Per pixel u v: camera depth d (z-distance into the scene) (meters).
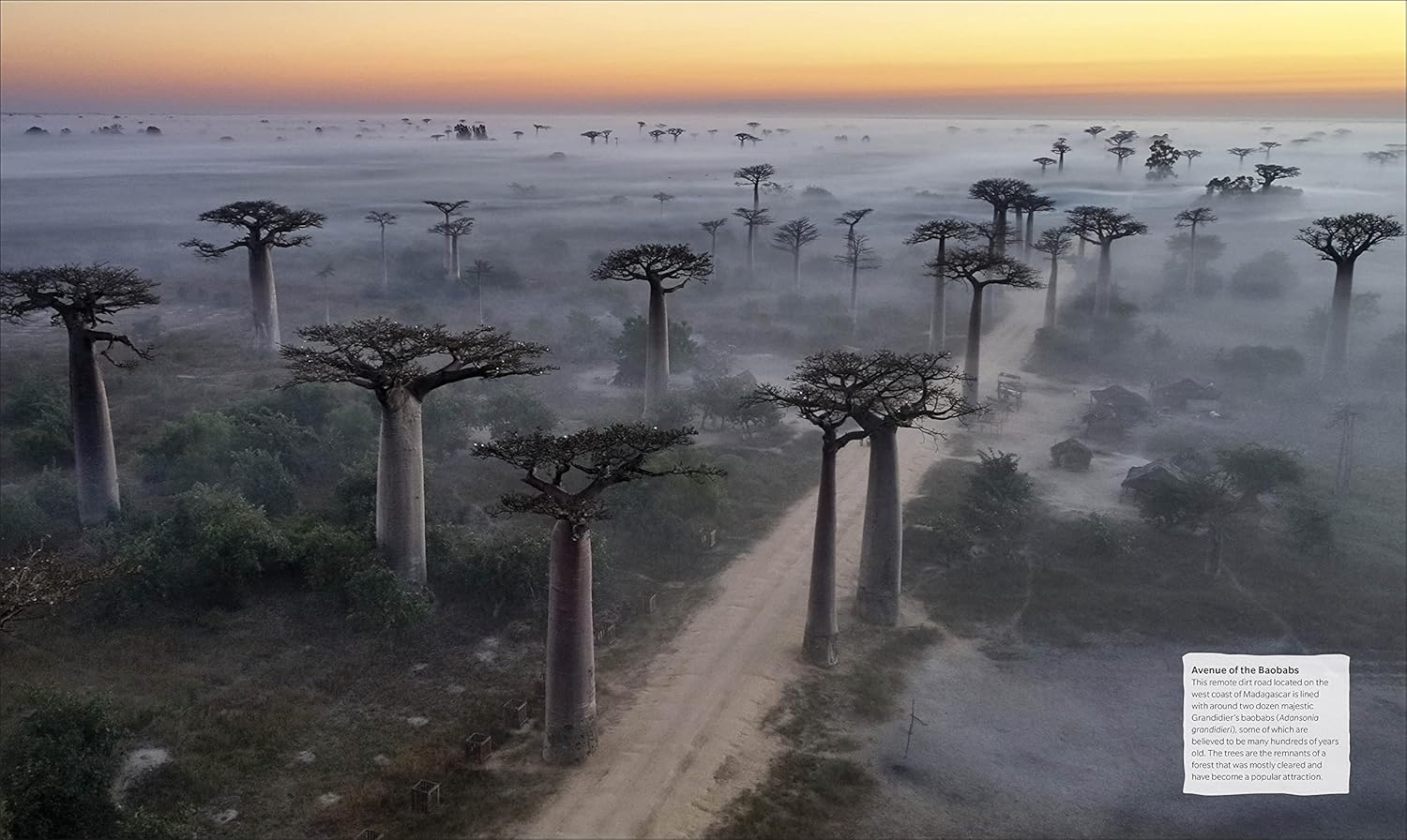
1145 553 36.94
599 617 31.73
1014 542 37.84
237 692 26.23
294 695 26.31
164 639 28.38
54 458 42.72
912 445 50.38
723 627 31.45
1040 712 27.39
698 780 23.72
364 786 22.83
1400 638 31.20
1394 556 36.69
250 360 62.72
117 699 25.19
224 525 30.75
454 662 28.59
